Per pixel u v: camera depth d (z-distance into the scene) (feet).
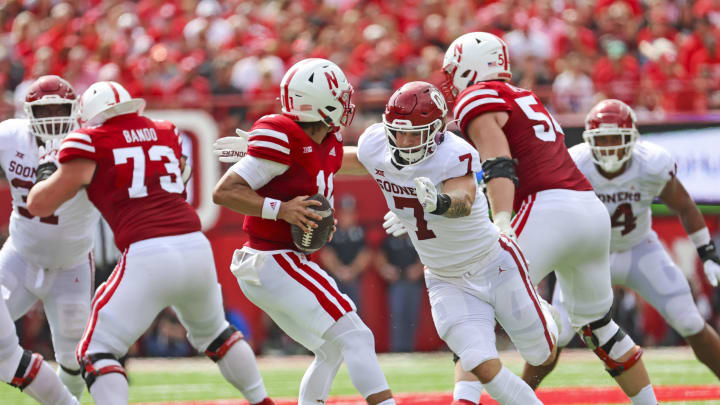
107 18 143.43
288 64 131.03
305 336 51.16
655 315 111.34
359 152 49.88
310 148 48.57
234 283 105.70
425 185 44.42
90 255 61.87
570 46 136.98
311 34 135.64
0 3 149.59
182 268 50.26
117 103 51.37
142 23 145.18
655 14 143.13
